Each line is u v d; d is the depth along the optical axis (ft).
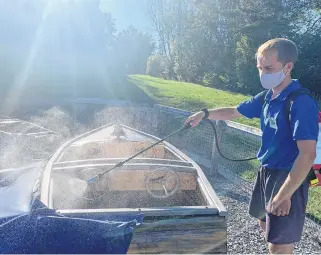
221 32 100.63
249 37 80.74
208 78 101.30
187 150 26.89
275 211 7.20
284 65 7.39
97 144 18.16
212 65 100.32
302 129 6.93
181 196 13.93
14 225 7.07
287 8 83.05
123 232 7.36
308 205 16.47
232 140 22.21
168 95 58.54
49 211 7.59
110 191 13.80
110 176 13.82
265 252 12.94
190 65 112.78
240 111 9.23
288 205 7.16
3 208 7.63
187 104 51.34
